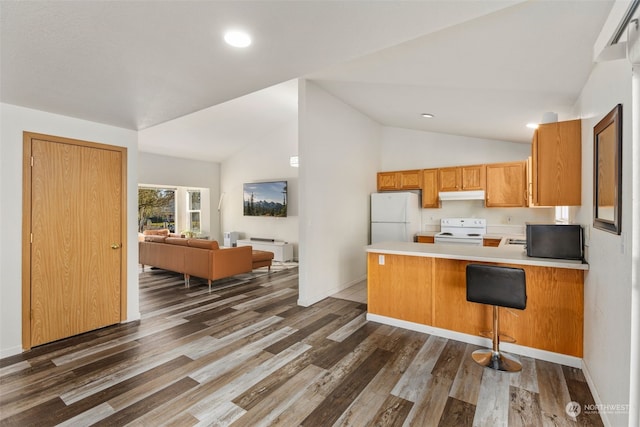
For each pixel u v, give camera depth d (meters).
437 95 3.42
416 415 1.94
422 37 2.10
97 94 2.48
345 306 4.09
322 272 4.42
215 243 5.00
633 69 1.34
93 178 3.26
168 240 5.77
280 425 1.86
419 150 6.01
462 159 5.66
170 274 6.15
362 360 2.63
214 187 9.09
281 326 3.39
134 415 1.95
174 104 2.71
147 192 8.69
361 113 5.41
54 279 2.99
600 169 1.93
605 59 1.39
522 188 4.96
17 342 2.76
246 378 2.36
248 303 4.23
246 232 8.69
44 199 2.92
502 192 5.11
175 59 1.91
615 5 1.34
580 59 2.04
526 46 1.99
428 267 3.17
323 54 1.88
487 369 2.47
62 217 3.04
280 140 7.87
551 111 3.36
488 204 5.20
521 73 2.43
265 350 2.82
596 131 1.99
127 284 3.55
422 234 5.60
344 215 4.95
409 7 1.42
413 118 4.97
